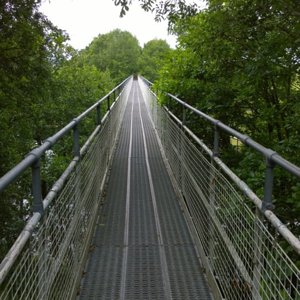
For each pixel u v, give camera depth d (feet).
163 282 10.17
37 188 5.91
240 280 7.54
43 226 6.13
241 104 21.49
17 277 4.91
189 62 24.98
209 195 10.13
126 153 26.23
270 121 18.61
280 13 14.06
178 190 17.01
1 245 22.59
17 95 21.50
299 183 12.92
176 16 15.94
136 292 9.67
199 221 11.78
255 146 6.39
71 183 8.87
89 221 12.14
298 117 15.14
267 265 5.95
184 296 9.54
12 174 4.66
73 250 9.11
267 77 16.93
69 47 34.01
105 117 19.44
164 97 26.02
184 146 15.60
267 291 5.93
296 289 4.98
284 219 14.29
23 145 27.91
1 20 18.17
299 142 14.88
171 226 13.99
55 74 34.73
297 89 18.01
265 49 15.01
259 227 6.21
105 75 84.64
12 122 26.04
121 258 11.47
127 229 13.66
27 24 19.21
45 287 6.30
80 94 51.96
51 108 43.47
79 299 9.33
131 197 17.21
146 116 46.42
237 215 7.57
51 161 37.99
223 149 21.86
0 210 23.71
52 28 22.67
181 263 11.24
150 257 11.57
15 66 18.74
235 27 15.65
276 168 13.64
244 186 7.01
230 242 8.02
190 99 25.30
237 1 15.07
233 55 17.39
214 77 23.73
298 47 14.26
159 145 28.63
